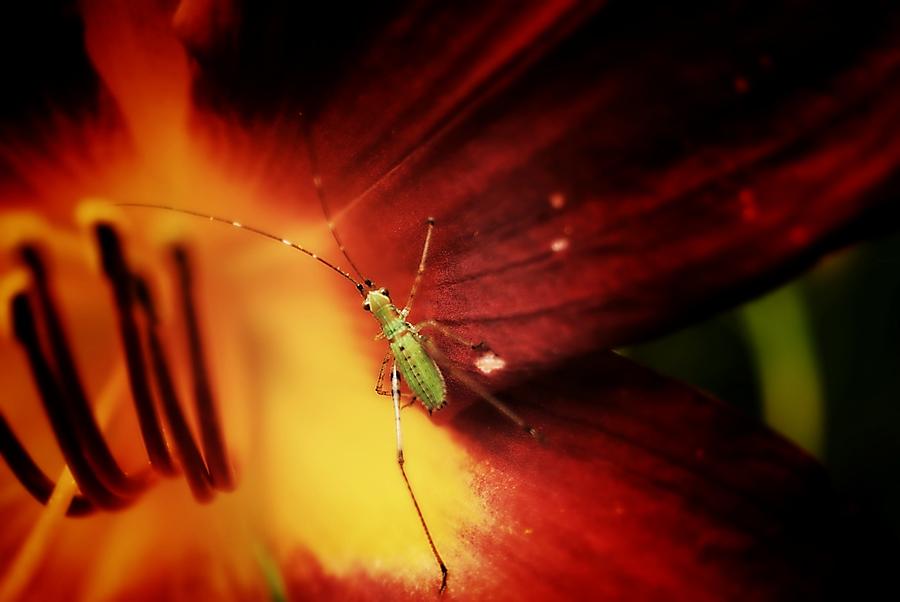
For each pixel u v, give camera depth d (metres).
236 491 0.14
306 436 0.14
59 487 0.13
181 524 0.14
